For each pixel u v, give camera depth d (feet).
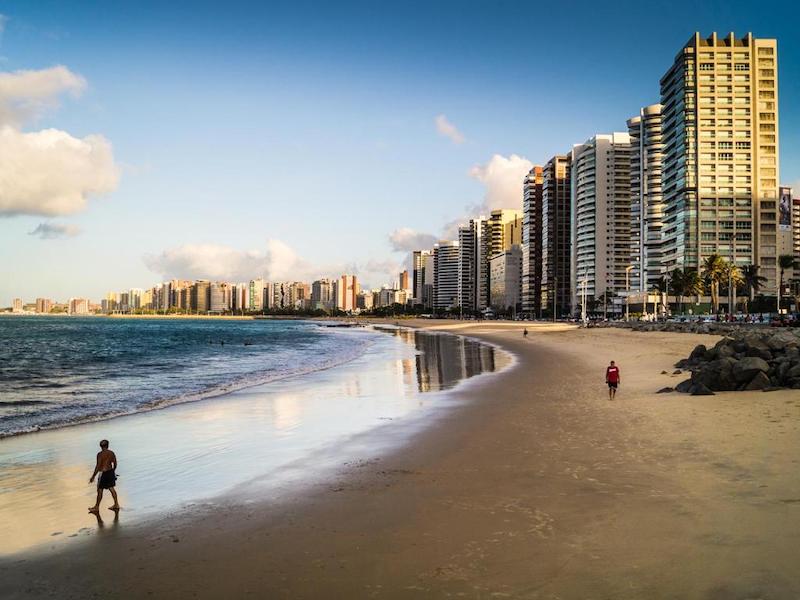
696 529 28.27
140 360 190.49
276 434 60.75
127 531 33.01
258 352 232.32
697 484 35.47
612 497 34.01
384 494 37.63
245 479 43.24
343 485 40.27
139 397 96.12
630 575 24.04
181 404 84.53
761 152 565.94
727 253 560.61
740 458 40.70
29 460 51.85
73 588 25.94
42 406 87.25
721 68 568.41
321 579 25.49
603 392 83.51
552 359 156.56
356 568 26.40
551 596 22.74
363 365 153.48
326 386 104.78
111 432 63.77
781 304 501.56
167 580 26.25
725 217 563.07
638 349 176.55
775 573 23.41
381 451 50.80
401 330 540.11
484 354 190.08
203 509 36.40
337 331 546.67
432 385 103.24
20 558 29.55
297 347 269.44
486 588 23.75
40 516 36.32
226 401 86.58
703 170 565.53
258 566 27.22
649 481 36.81
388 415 71.15
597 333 300.61
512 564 25.79
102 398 95.66
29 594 25.52
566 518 31.01
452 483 39.32
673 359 134.62
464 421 64.18
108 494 40.96
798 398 63.16
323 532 31.17
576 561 25.66
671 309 561.84
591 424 57.72
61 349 256.52
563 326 470.39
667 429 52.37
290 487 40.42
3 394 102.22
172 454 52.80
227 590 24.97
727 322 315.99
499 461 44.75
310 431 61.93
